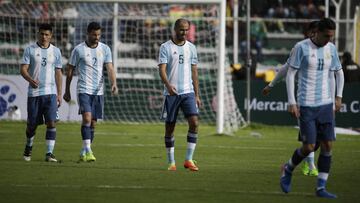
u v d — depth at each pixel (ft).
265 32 324.60
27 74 146.72
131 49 282.56
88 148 149.28
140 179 123.85
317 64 105.70
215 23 274.16
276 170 141.59
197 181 122.93
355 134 231.50
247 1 237.25
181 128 239.91
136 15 275.39
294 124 244.83
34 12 269.03
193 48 138.51
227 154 171.22
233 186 118.01
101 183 118.32
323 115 105.81
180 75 136.56
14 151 167.73
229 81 234.38
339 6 287.07
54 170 133.80
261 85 245.45
